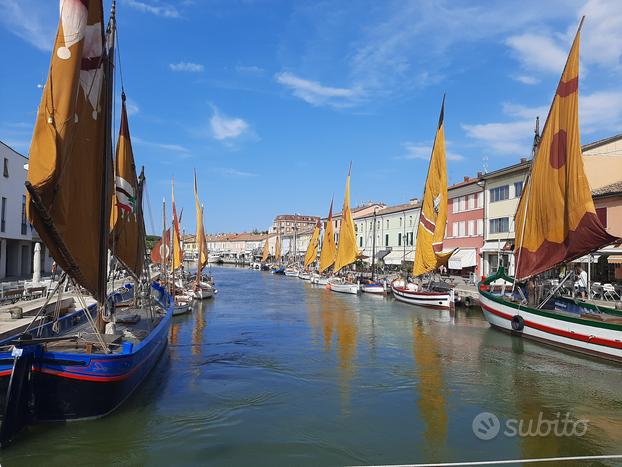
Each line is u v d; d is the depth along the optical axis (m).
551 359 19.77
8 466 9.43
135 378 13.26
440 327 28.58
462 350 21.72
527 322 23.27
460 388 15.80
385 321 31.31
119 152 17.88
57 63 10.00
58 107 9.95
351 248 59.31
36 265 30.53
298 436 11.66
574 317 20.34
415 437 11.71
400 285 45.06
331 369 18.23
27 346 10.43
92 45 11.58
